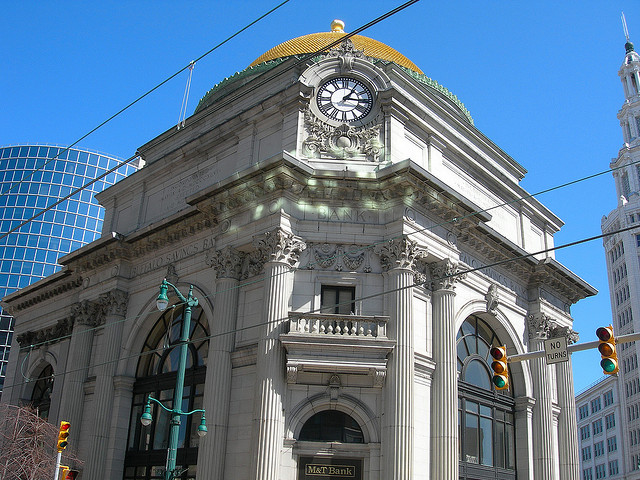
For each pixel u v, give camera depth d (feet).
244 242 89.25
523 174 127.65
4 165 304.50
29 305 142.31
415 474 79.71
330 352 79.66
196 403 93.61
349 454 78.18
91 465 98.07
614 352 56.24
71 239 294.05
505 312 106.11
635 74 361.10
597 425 368.89
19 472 89.56
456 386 86.48
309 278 85.66
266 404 77.77
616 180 356.79
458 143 108.17
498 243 103.40
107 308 109.60
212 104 115.03
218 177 103.91
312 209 89.04
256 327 85.76
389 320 82.28
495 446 99.04
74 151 311.06
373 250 86.94
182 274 100.68
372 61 100.22
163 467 94.32
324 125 94.32
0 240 285.02
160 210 113.80
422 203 89.30
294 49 121.39
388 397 78.89
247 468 79.10
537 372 107.65
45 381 132.46
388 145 92.63
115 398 103.24
